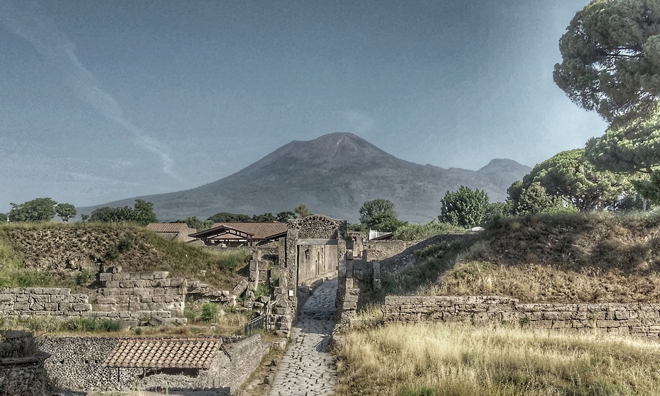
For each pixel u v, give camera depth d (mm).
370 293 32000
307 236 36625
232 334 26312
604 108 35438
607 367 17266
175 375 19531
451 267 28938
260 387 20281
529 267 27547
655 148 43062
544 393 15516
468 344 20469
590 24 35062
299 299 37500
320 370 22219
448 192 106438
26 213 107875
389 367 19531
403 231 64438
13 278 30922
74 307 29156
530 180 88188
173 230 79750
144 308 30375
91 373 21750
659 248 27891
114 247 33531
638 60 32750
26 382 12820
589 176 71812
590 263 27438
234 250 39875
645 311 23562
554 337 21203
